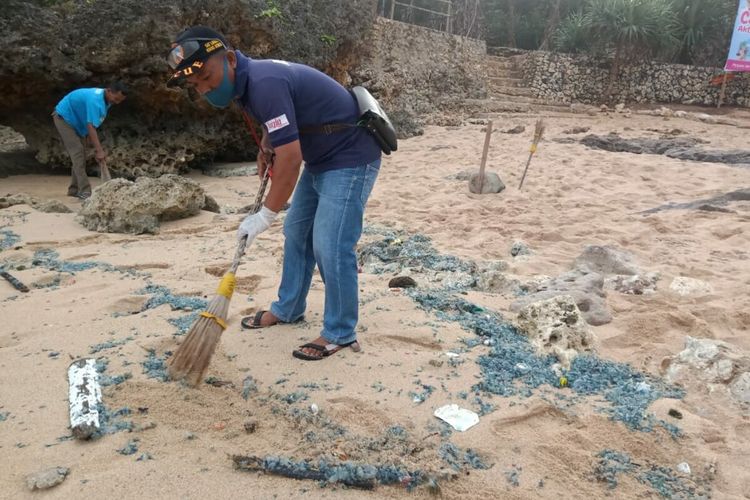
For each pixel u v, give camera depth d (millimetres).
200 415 2721
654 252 5500
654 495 2354
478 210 7023
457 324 3729
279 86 2844
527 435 2676
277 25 10391
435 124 15461
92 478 2266
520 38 23250
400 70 16406
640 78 18906
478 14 21344
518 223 6504
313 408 2777
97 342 3348
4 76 8398
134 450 2443
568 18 20797
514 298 4289
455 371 3150
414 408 2807
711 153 10281
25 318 3688
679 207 7074
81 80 8836
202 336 2744
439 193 7984
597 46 18969
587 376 3186
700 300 4367
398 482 2334
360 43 13148
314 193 3398
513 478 2389
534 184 8352
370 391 2938
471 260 5227
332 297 3242
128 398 2785
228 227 6156
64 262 4914
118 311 3887
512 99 18172
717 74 18641
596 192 7957
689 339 3402
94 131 7246
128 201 5973
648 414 2848
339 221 3133
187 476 2312
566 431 2689
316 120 3037
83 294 4121
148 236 5879
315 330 3582
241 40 10172
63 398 2799
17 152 10109
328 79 3084
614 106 18766
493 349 3406
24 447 2449
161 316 3699
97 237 5738
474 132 13938
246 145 11102
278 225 6203
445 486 2332
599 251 5105
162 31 8773
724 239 5984
